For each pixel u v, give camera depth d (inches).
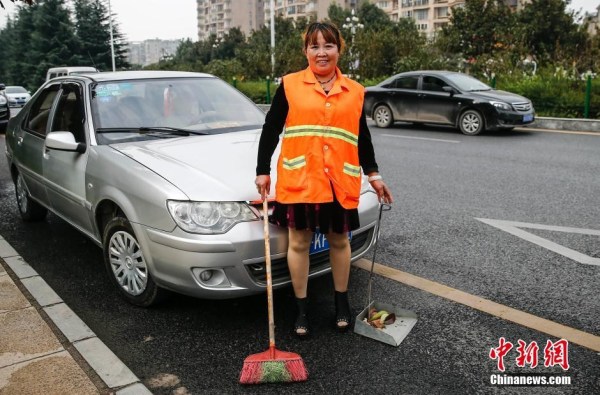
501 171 317.4
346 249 127.7
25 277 162.2
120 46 2098.9
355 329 130.0
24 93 1262.3
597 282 156.6
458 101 488.4
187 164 137.9
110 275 152.7
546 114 556.4
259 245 123.8
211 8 5236.2
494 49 1047.6
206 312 143.3
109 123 164.2
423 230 206.8
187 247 122.6
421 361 118.3
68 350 121.6
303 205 115.9
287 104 118.2
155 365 119.0
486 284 156.8
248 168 137.2
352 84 118.5
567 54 822.5
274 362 109.5
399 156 376.2
